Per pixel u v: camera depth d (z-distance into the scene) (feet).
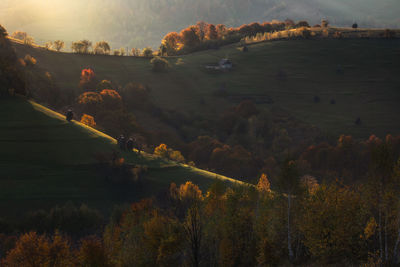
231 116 538.47
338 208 109.19
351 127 538.06
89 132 318.24
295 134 518.78
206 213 123.65
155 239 117.08
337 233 105.91
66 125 315.78
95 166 274.98
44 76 532.32
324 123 552.00
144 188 262.88
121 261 124.26
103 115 458.50
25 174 252.42
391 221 102.22
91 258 122.21
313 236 108.78
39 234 194.80
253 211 127.54
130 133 439.22
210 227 117.60
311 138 497.46
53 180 253.24
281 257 119.03
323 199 113.39
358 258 104.01
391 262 93.45
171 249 108.06
